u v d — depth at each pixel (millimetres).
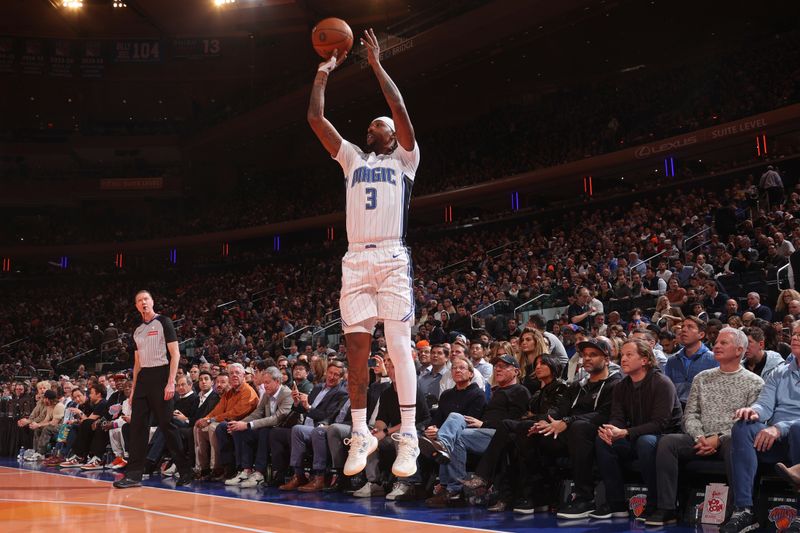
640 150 23984
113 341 23672
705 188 21438
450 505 5867
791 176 19844
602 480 5254
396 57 28188
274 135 35281
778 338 7047
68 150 37469
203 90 37031
